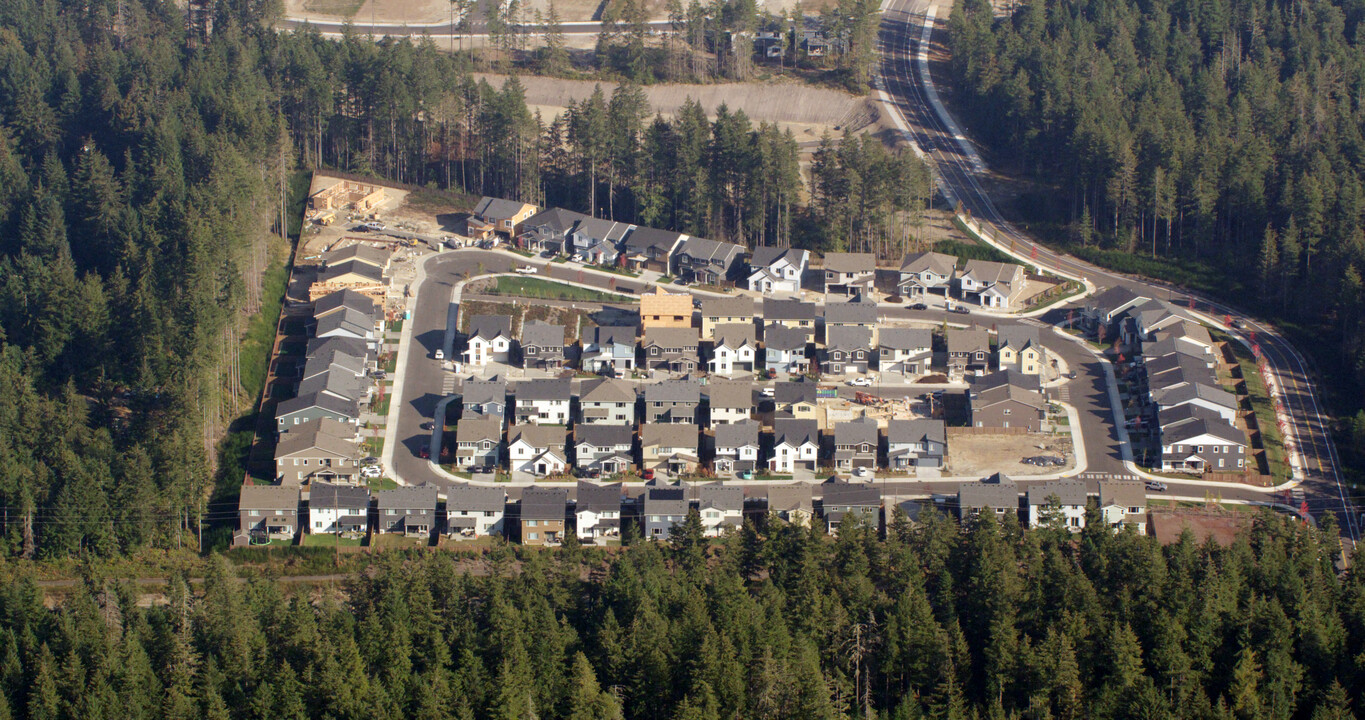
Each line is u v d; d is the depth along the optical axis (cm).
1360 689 12888
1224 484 16562
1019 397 17525
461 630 13400
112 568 15138
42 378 17588
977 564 13950
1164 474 16738
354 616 13850
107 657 12888
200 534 15662
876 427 16838
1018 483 16438
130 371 17612
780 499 15738
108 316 18038
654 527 15650
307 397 17262
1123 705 12631
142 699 12606
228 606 13562
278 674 12719
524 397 17462
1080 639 13112
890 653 13062
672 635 13075
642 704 12750
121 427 16975
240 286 18162
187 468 15650
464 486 16000
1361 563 14200
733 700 12512
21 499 15212
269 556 15350
